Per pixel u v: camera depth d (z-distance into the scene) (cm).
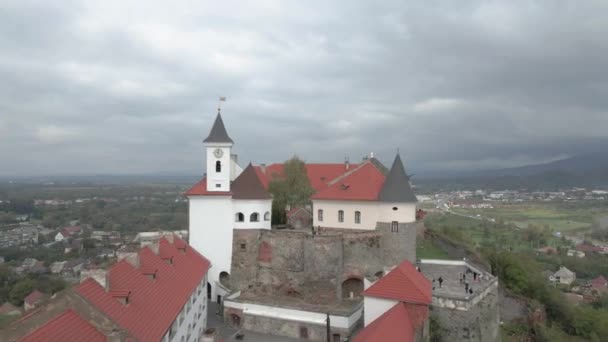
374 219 7006
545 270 14438
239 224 7206
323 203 7438
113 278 3703
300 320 5772
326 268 6531
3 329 2897
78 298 3061
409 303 4262
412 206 6750
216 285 7119
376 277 6109
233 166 9194
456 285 5741
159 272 4653
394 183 6762
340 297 6519
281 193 8481
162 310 3975
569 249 17912
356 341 3941
